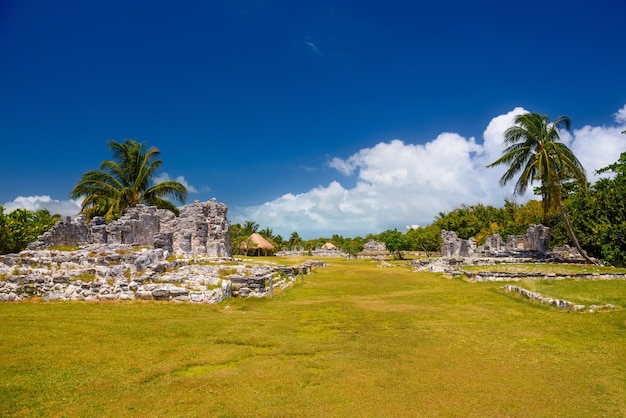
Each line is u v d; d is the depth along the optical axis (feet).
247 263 91.81
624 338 34.83
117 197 119.24
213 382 25.50
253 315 46.93
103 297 52.21
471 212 232.32
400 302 58.44
